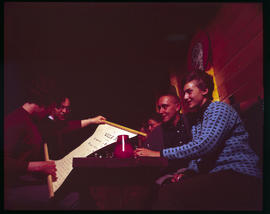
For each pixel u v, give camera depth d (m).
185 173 1.69
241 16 2.25
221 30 2.68
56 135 3.01
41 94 2.23
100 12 3.66
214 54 2.89
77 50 4.60
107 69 4.88
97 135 1.79
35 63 4.20
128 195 1.33
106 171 1.34
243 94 2.20
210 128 1.45
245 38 2.17
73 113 4.80
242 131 1.53
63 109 2.93
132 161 1.29
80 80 4.89
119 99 4.93
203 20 3.17
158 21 3.74
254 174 1.37
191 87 1.72
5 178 1.72
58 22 3.88
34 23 3.84
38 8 3.57
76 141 3.47
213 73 2.91
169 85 4.33
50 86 2.34
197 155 1.43
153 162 1.30
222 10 2.67
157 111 4.32
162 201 1.37
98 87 4.93
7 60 3.80
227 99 2.54
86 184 1.33
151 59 4.52
